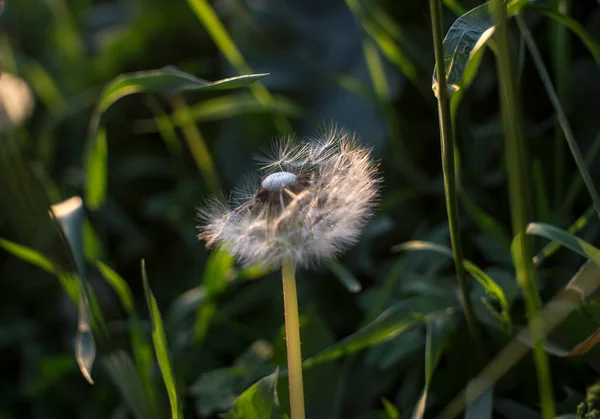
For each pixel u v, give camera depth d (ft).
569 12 1.48
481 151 1.54
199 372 1.60
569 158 1.48
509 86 1.10
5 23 2.66
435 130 1.66
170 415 1.53
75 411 1.73
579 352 1.20
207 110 1.69
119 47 2.35
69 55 2.45
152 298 1.24
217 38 1.57
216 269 1.51
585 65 1.50
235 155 1.92
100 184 1.55
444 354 1.40
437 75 1.16
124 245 2.01
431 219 1.59
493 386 1.28
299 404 1.17
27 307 2.01
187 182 1.97
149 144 2.20
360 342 1.30
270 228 1.14
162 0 2.32
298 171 1.21
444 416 1.26
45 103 2.30
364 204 1.17
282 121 1.71
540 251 1.39
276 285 1.69
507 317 1.27
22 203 1.85
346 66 1.84
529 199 1.35
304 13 1.95
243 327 1.61
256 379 1.40
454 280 1.44
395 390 1.45
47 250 1.83
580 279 1.21
